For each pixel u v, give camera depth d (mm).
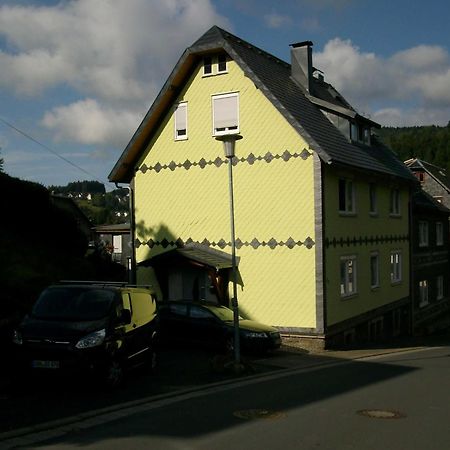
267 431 8719
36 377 11000
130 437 8305
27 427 8734
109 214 81062
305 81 24859
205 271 22609
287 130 21109
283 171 21188
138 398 11070
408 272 31500
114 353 11648
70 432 8594
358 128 25453
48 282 20531
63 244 26891
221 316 18344
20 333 11320
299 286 20844
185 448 7777
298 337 20734
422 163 49500
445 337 31625
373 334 26234
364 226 25062
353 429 8914
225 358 14805
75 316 11867
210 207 22531
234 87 22062
